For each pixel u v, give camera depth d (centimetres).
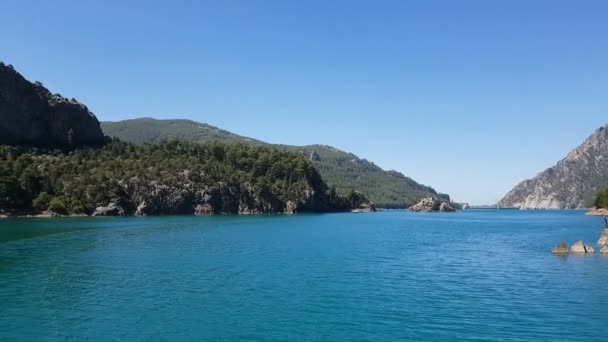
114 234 12519
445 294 5397
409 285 5903
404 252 9369
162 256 8306
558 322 4272
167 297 5159
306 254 8844
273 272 6762
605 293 5450
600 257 8575
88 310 4606
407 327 4138
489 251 9662
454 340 3800
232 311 4603
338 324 4209
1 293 5316
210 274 6550
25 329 4031
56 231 13238
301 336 3894
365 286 5816
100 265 7231
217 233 13512
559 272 6900
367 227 17812
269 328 4094
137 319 4328
